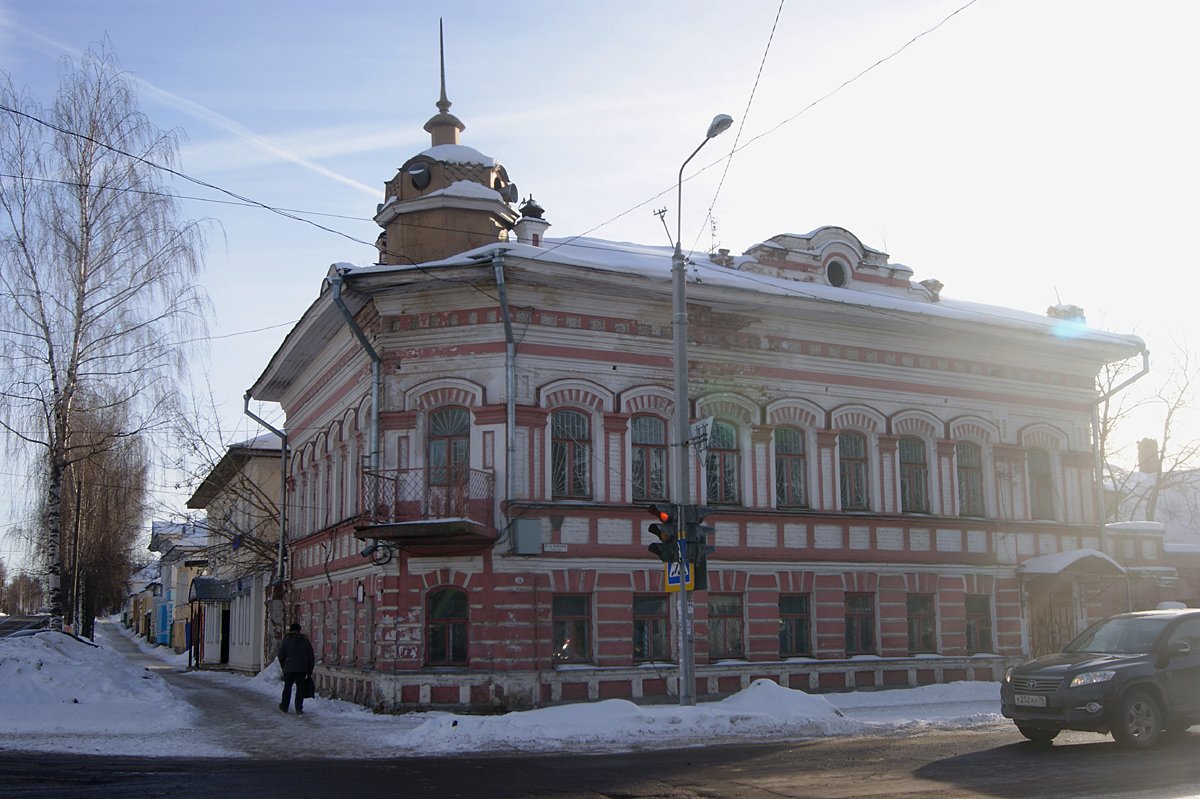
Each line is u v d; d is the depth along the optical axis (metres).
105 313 26.58
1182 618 15.58
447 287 23.23
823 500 26.06
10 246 25.67
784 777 12.68
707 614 24.30
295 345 28.73
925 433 27.88
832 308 25.69
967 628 27.67
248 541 36.09
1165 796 10.70
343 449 27.75
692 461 24.69
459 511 22.20
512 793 11.72
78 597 41.16
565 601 23.08
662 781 12.51
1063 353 29.97
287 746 16.81
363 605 24.89
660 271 23.77
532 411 23.02
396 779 12.88
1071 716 14.45
